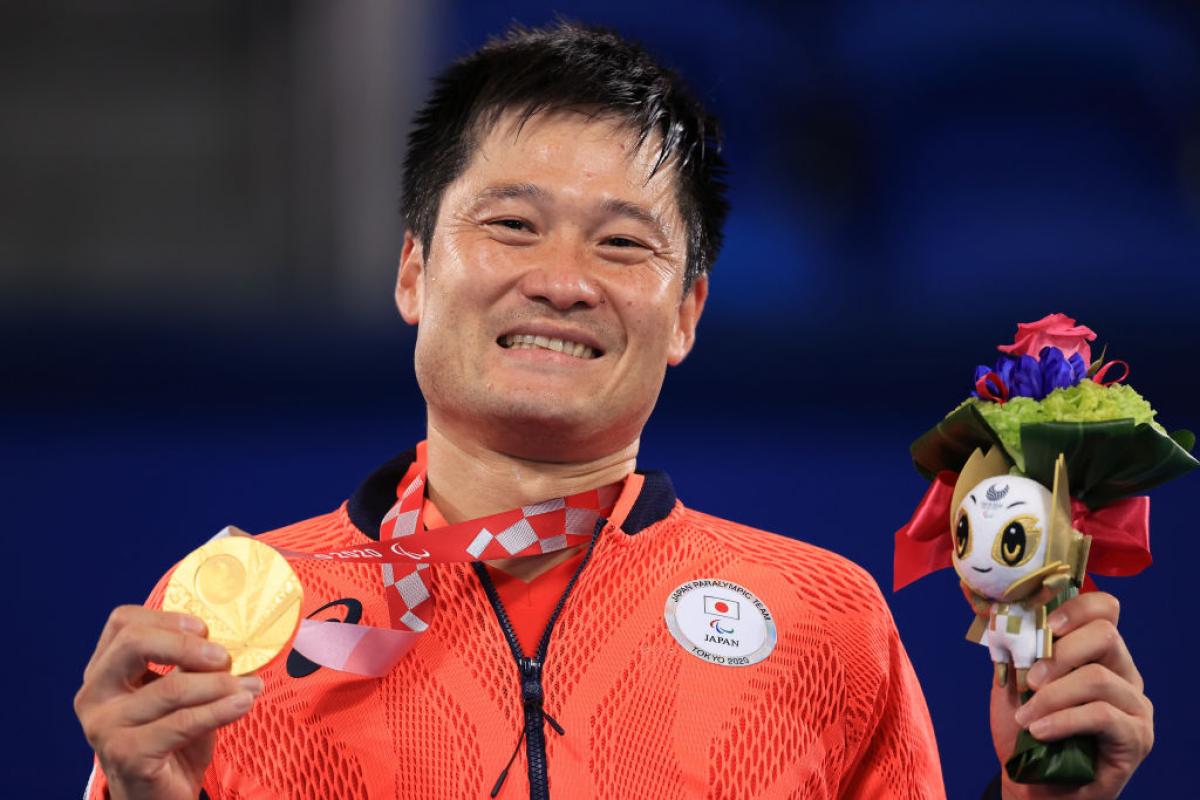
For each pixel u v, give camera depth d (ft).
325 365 63.26
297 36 76.95
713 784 22.63
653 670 23.18
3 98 78.59
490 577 23.66
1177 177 75.00
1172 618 44.93
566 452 23.89
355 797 21.99
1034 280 72.38
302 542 24.88
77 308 65.36
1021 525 20.95
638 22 75.77
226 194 78.33
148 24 78.48
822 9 75.61
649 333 23.72
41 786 41.11
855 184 74.54
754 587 24.41
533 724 22.40
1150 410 21.38
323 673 22.54
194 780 20.86
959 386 63.00
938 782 25.16
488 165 23.72
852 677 24.20
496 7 75.31
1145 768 41.63
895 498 50.34
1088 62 75.56
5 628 44.16
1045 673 21.25
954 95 75.00
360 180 76.33
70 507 48.96
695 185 24.97
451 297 23.43
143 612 19.97
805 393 62.18
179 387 62.64
